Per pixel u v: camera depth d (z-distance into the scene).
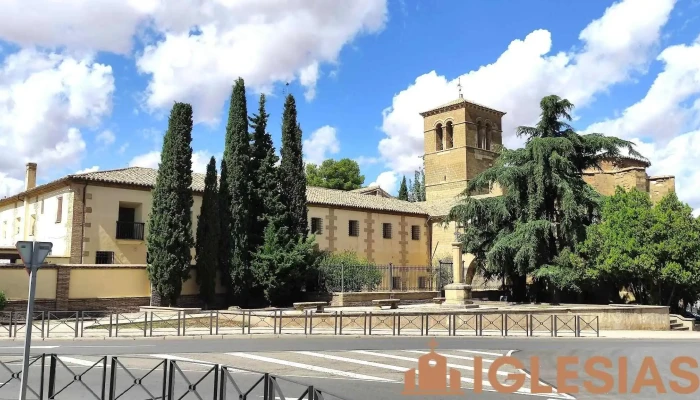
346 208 42.56
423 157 59.25
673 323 26.94
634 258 27.86
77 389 9.99
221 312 23.20
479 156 56.28
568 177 32.19
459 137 55.50
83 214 29.67
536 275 30.70
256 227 32.38
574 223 31.19
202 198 33.50
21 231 36.38
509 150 34.50
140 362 13.41
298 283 32.22
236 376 11.61
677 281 27.27
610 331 24.11
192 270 30.67
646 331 24.33
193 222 33.41
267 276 30.80
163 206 28.56
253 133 33.28
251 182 32.22
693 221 28.41
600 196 32.62
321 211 40.84
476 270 37.12
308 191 42.81
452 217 36.09
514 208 33.59
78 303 26.61
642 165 45.72
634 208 29.08
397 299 33.41
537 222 30.89
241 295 30.81
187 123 29.45
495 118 58.97
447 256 46.56
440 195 56.78
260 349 16.42
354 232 43.16
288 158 34.84
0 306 23.34
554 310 24.28
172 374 8.30
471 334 21.56
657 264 27.83
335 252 39.53
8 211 38.84
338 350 16.31
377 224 44.78
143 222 31.95
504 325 23.16
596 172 42.19
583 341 19.98
